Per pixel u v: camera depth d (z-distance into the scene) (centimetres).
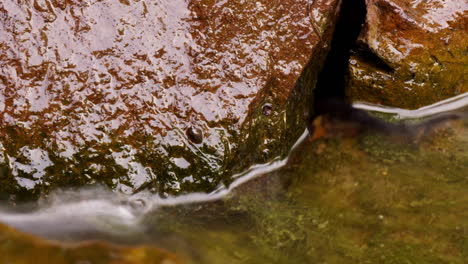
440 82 152
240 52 142
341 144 150
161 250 133
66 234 134
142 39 141
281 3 144
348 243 137
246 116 141
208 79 141
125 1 142
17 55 138
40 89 138
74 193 138
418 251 136
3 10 139
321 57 149
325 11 145
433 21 150
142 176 139
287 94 143
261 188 143
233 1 143
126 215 138
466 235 137
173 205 140
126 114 139
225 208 141
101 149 138
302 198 142
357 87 153
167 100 140
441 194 142
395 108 154
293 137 148
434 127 152
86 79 139
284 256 136
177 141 140
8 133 137
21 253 128
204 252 135
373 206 141
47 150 138
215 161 140
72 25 140
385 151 149
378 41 150
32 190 137
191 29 142
